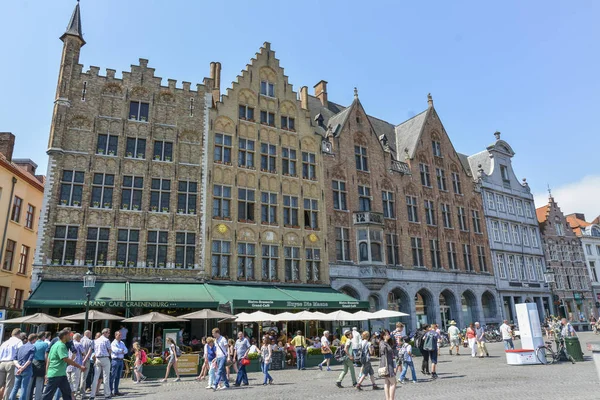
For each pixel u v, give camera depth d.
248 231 30.09
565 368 17.38
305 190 33.44
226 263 28.80
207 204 28.95
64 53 27.83
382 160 38.78
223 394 14.02
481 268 43.09
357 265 33.94
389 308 35.59
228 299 24.84
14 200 32.22
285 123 34.31
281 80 35.06
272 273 30.23
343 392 13.98
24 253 33.88
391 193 38.44
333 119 40.00
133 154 28.05
